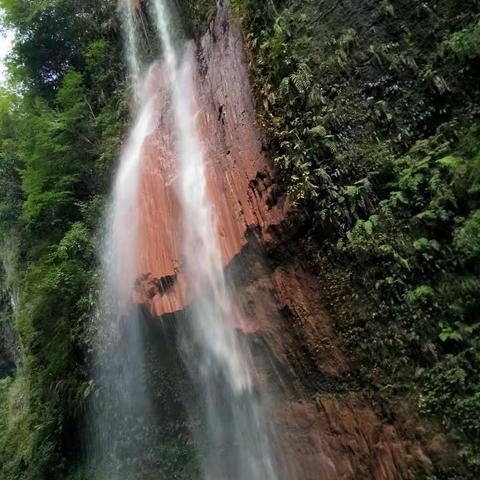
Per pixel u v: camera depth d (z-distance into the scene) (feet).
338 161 19.84
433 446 14.78
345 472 18.19
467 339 14.82
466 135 16.67
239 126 26.00
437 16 18.75
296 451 21.20
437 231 16.48
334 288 19.38
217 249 25.73
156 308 29.68
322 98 21.21
